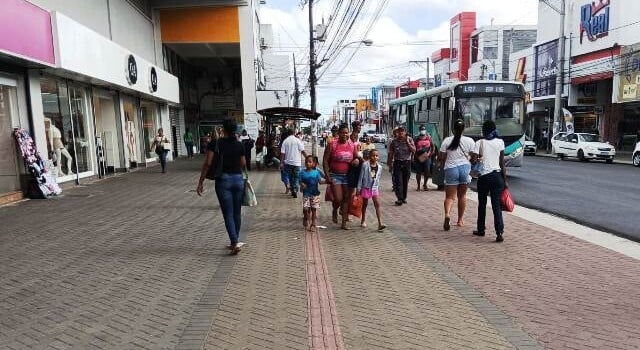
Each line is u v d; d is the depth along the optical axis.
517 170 19.86
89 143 16.19
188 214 9.66
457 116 16.33
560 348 3.87
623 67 27.02
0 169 11.41
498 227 7.34
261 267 6.07
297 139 12.09
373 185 8.10
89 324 4.38
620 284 5.41
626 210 10.08
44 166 12.20
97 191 13.32
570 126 31.28
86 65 13.77
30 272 5.91
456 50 56.88
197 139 36.50
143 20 23.44
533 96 37.94
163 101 25.19
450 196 8.17
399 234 7.91
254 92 26.38
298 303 4.84
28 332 4.22
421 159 12.90
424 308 4.73
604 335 4.11
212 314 4.57
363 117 95.56
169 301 4.92
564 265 6.14
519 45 49.25
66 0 14.61
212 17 25.84
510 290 5.23
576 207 10.52
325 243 7.32
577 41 31.55
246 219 9.16
